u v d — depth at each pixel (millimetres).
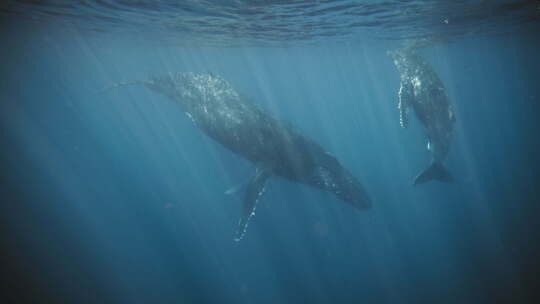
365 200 11047
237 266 17641
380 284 16172
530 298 14492
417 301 15086
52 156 34531
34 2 15539
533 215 20531
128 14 17234
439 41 29375
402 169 30922
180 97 13656
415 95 13188
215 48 34781
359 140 43406
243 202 10852
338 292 15781
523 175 26047
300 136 11469
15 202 22953
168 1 13820
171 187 27312
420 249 18609
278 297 15688
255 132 11422
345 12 15484
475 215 21594
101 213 22812
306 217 20656
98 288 15789
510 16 19688
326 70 66062
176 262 18016
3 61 50906
